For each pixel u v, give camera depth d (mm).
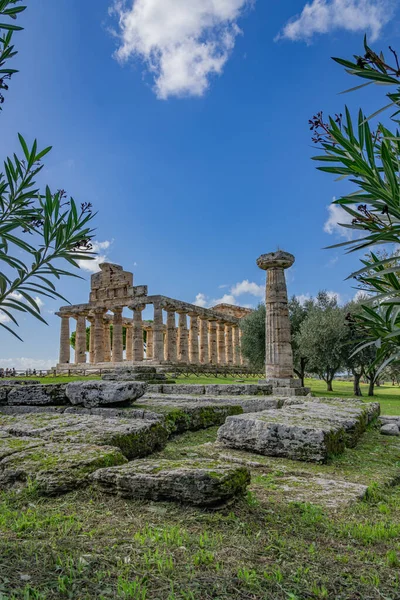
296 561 3068
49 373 43750
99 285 48406
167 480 4164
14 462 4910
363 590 2699
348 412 9477
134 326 44500
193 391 15617
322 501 4621
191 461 4688
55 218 2820
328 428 7000
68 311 49688
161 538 3324
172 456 6773
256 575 2795
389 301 2373
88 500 4289
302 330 32188
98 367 45656
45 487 4438
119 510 4016
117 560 2922
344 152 2395
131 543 3221
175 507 4051
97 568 2809
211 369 50531
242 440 7238
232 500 4148
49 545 3146
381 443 8922
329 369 34531
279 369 19406
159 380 18734
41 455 5102
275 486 5168
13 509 4090
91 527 3576
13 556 2943
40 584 2570
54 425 6910
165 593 2537
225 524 3721
